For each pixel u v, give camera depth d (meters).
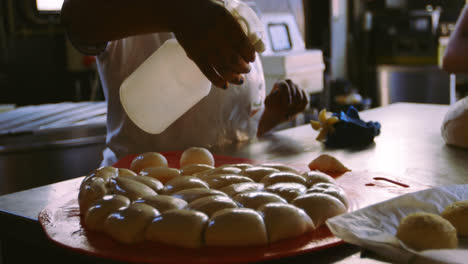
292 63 2.02
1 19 3.62
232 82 0.83
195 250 0.62
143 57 1.34
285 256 0.60
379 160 1.10
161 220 0.64
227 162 1.11
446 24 4.11
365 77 4.56
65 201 0.84
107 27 0.88
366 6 4.57
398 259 0.57
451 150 1.17
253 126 1.53
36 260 0.76
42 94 3.90
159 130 0.98
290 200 0.75
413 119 1.54
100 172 0.84
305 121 2.06
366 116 1.60
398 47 4.31
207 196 0.74
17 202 0.84
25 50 3.77
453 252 0.57
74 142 1.62
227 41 0.76
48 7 1.27
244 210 0.65
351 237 0.60
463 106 1.18
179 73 0.91
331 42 2.94
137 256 0.61
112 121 1.40
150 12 0.81
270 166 0.94
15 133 1.53
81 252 0.63
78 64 3.80
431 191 0.72
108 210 0.70
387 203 0.67
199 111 1.39
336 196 0.76
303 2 2.86
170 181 0.82
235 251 0.61
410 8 4.39
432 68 4.10
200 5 0.77
